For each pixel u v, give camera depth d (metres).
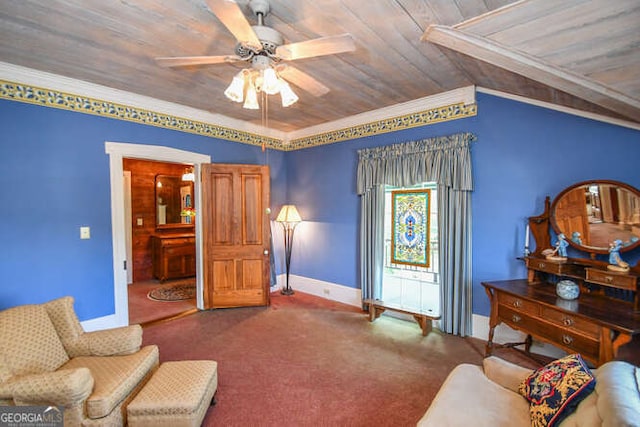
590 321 1.89
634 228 2.21
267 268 4.26
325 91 2.33
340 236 4.45
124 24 2.05
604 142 2.45
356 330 3.43
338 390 2.31
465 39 1.92
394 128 3.81
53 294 2.95
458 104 3.27
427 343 3.09
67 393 1.51
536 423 1.33
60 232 2.99
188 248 5.90
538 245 2.76
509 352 2.87
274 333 3.35
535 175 2.82
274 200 5.04
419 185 3.73
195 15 1.96
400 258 3.91
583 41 1.54
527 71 1.93
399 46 2.32
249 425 1.94
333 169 4.52
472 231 3.22
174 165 6.27
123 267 3.40
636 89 1.75
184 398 1.70
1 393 1.53
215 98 3.54
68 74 2.90
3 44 2.33
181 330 3.43
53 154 2.95
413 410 2.08
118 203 3.36
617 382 1.18
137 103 3.47
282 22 2.01
